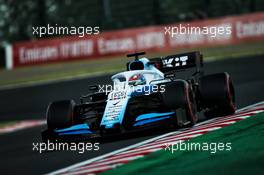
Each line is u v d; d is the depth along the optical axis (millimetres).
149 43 115312
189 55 33156
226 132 27438
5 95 80875
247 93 46781
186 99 28281
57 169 25172
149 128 27516
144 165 22984
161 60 33562
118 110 28188
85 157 26906
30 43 122250
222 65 78062
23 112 62688
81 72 96188
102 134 27797
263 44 105688
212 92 30766
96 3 184500
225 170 20141
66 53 120062
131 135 31000
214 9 170375
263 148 22625
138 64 31750
